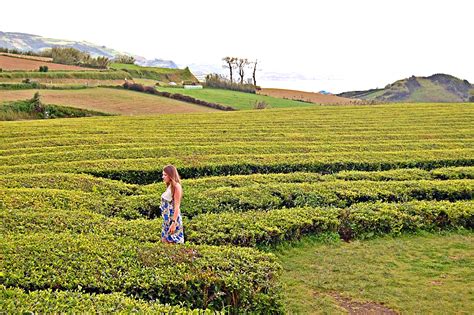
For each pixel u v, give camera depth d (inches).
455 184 642.2
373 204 574.9
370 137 1068.5
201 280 334.6
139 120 1400.1
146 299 319.6
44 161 781.3
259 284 344.2
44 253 351.6
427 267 442.0
